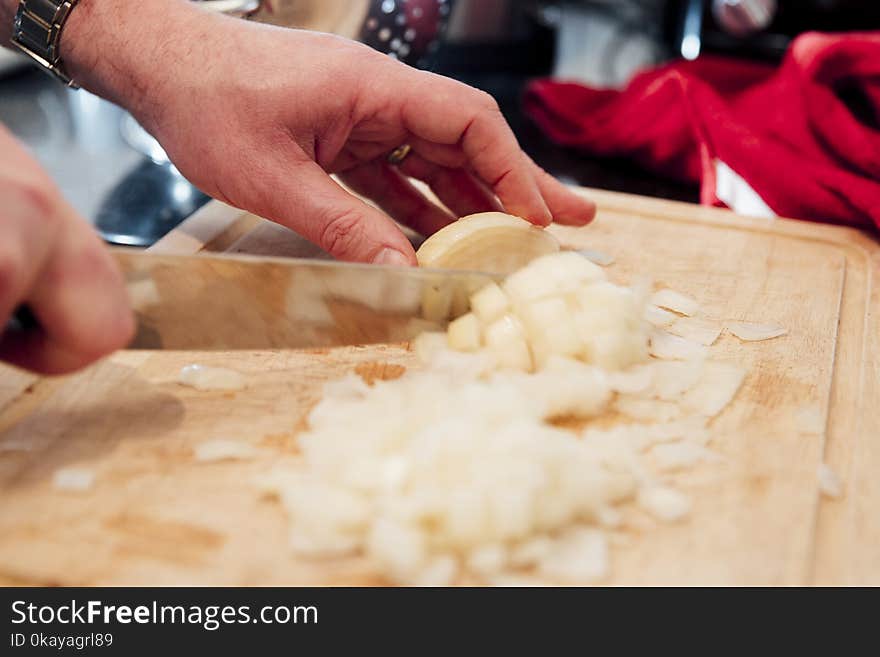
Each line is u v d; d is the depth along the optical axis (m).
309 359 0.75
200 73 0.80
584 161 1.37
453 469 0.57
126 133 1.39
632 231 1.02
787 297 0.89
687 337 0.81
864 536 0.60
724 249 0.99
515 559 0.56
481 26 1.59
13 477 0.60
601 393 0.69
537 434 0.59
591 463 0.60
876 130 1.18
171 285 0.66
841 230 1.02
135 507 0.58
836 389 0.75
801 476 0.64
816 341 0.81
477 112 0.84
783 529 0.60
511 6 1.58
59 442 0.64
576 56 1.92
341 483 0.58
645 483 0.63
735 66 1.37
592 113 1.43
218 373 0.71
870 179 1.08
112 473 0.61
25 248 0.49
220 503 0.59
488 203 0.97
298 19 1.01
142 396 0.69
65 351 0.56
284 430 0.67
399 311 0.74
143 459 0.62
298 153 0.81
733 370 0.76
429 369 0.73
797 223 1.03
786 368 0.77
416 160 0.96
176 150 0.83
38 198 0.50
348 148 0.94
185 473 0.61
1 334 0.58
